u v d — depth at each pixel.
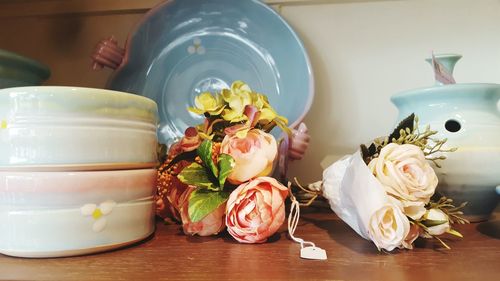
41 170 0.35
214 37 0.69
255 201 0.41
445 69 0.55
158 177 0.50
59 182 0.35
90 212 0.37
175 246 0.42
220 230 0.45
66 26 0.77
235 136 0.44
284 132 0.58
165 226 0.52
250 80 0.69
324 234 0.47
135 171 0.40
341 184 0.43
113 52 0.64
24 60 0.49
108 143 0.37
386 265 0.35
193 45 0.70
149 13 0.65
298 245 0.42
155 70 0.69
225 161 0.42
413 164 0.40
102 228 0.37
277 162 0.56
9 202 0.36
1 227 0.36
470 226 0.51
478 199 0.50
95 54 0.64
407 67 0.71
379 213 0.37
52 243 0.36
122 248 0.40
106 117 0.37
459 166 0.49
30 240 0.35
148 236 0.44
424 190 0.39
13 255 0.36
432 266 0.35
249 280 0.31
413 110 0.55
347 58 0.72
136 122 0.40
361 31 0.72
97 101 0.36
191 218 0.40
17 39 0.78
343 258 0.37
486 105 0.52
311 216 0.59
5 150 0.36
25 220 0.35
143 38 0.67
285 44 0.67
